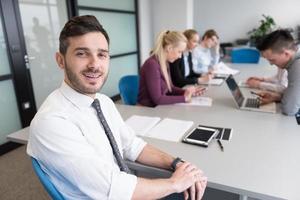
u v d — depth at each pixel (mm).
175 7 5227
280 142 1245
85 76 856
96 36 841
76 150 773
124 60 4824
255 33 5926
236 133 1365
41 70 3199
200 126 1470
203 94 2182
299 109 1615
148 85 1969
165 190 857
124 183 782
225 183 932
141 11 5086
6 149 2812
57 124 783
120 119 1158
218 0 6301
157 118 1627
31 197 2035
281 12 5887
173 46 1981
